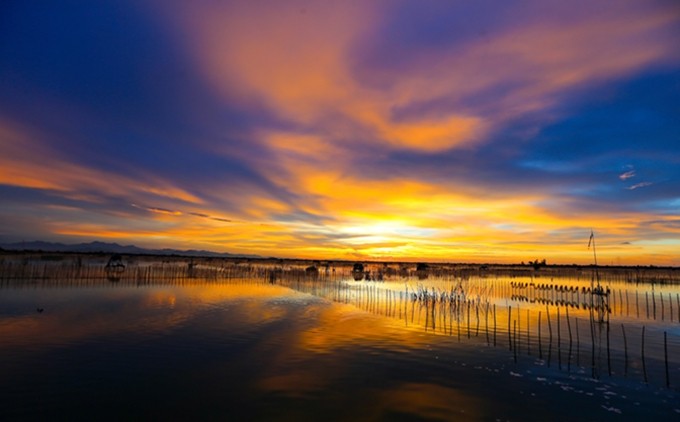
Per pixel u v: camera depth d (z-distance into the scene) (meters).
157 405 12.47
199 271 71.50
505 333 23.53
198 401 12.84
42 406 12.19
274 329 23.56
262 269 85.75
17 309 28.16
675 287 61.62
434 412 12.35
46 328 22.28
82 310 28.39
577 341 19.89
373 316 28.91
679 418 12.16
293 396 13.38
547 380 15.30
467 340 21.47
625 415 12.32
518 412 12.44
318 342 20.56
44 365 15.87
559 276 91.12
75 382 14.17
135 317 26.30
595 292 39.31
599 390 14.34
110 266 74.19
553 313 32.53
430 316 29.42
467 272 96.94
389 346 19.94
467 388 14.36
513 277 85.88
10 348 18.06
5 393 13.05
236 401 12.89
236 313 28.92
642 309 35.72
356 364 16.92
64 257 111.31
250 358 17.47
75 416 11.58
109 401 12.66
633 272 116.25
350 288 50.69
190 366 16.23
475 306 35.78
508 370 16.41
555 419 12.02
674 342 21.84
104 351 18.02
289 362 17.03
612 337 23.06
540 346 20.19
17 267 64.56
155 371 15.52
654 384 14.96
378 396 13.50
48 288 41.38
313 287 51.41
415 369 16.38
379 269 116.62
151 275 61.56
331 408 12.52
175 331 22.36
